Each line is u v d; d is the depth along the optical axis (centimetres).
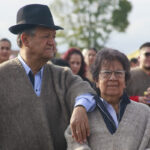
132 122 271
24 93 284
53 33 289
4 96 282
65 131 282
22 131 280
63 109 294
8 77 286
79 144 264
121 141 264
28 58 290
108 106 280
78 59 524
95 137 269
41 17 282
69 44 3428
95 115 278
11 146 281
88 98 281
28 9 287
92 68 283
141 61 511
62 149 295
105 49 282
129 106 280
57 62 476
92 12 3516
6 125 282
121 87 273
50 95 293
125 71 275
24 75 288
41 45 282
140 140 269
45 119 283
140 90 504
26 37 286
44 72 298
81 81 302
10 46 689
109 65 272
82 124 264
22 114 281
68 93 297
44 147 282
